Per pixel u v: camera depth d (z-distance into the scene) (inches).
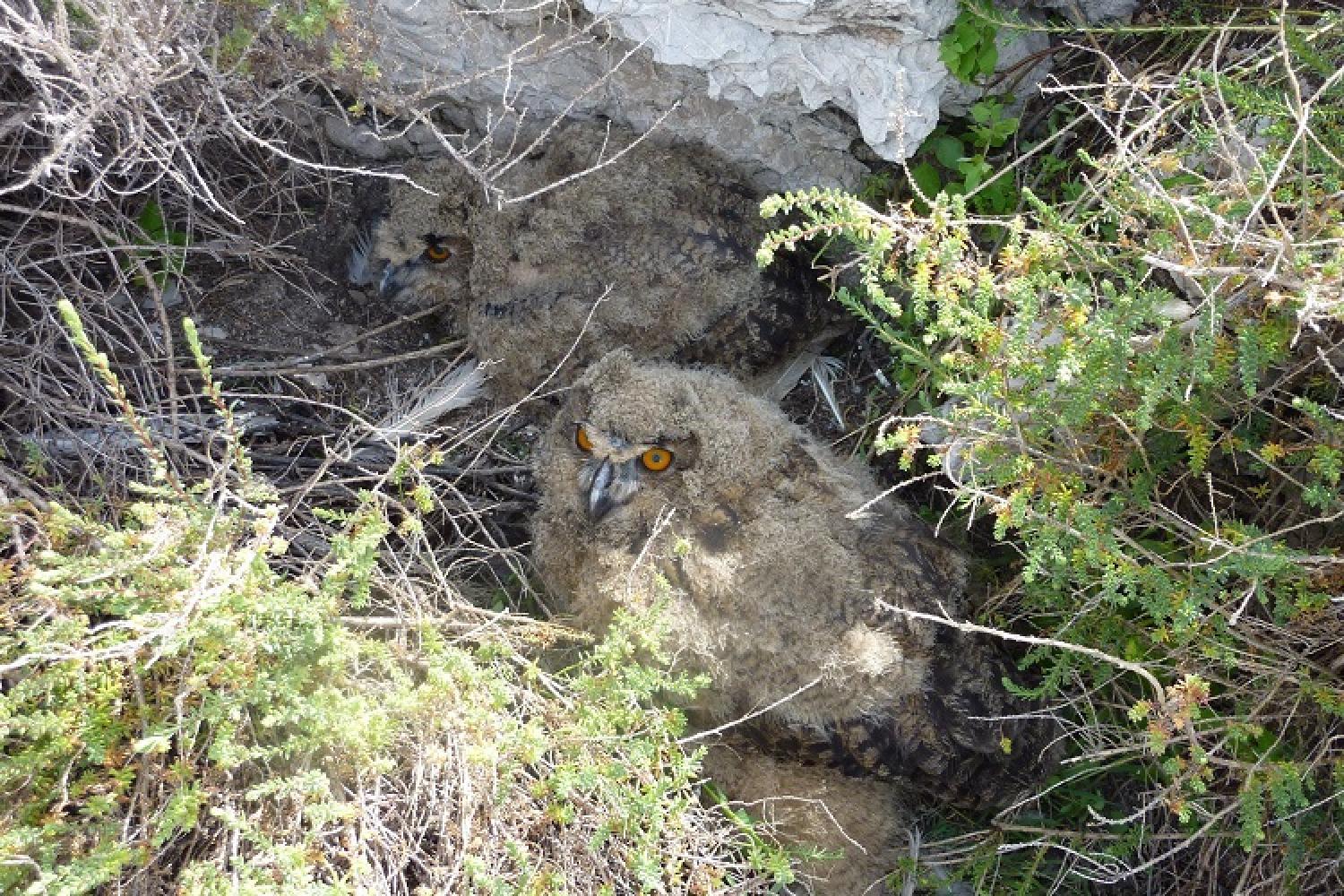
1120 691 168.4
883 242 140.4
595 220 190.7
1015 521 142.7
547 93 195.0
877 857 177.0
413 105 174.4
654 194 190.5
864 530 173.0
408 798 147.3
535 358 197.2
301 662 134.6
